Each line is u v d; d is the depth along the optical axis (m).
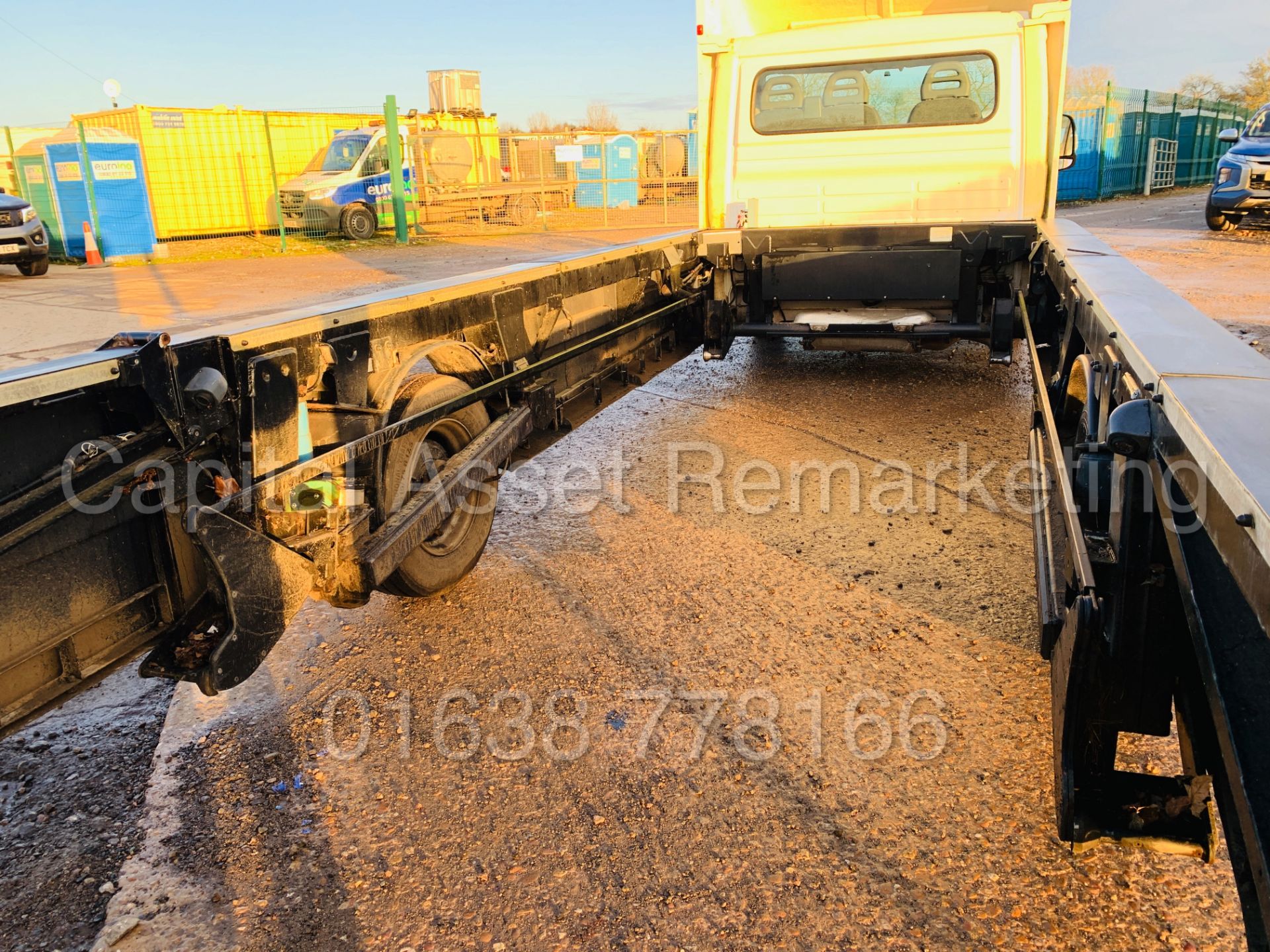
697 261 5.59
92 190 15.13
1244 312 7.78
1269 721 1.08
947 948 1.83
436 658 2.99
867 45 5.71
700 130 6.16
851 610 3.23
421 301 2.80
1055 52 5.49
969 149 5.66
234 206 19.47
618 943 1.87
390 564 2.56
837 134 5.87
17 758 2.51
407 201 19.14
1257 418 1.29
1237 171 13.58
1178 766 2.30
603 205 20.80
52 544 1.80
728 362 7.33
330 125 20.05
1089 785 1.77
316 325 2.35
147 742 2.59
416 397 2.82
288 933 1.92
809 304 5.77
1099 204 24.00
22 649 1.76
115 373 1.81
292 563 2.25
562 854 2.12
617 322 4.47
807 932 1.88
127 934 1.92
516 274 3.38
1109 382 2.21
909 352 5.46
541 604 3.33
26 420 1.73
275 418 2.21
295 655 3.02
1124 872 2.01
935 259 5.14
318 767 2.46
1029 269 5.16
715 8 5.96
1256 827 1.09
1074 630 1.73
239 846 2.17
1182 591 1.39
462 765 2.45
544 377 3.68
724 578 3.51
